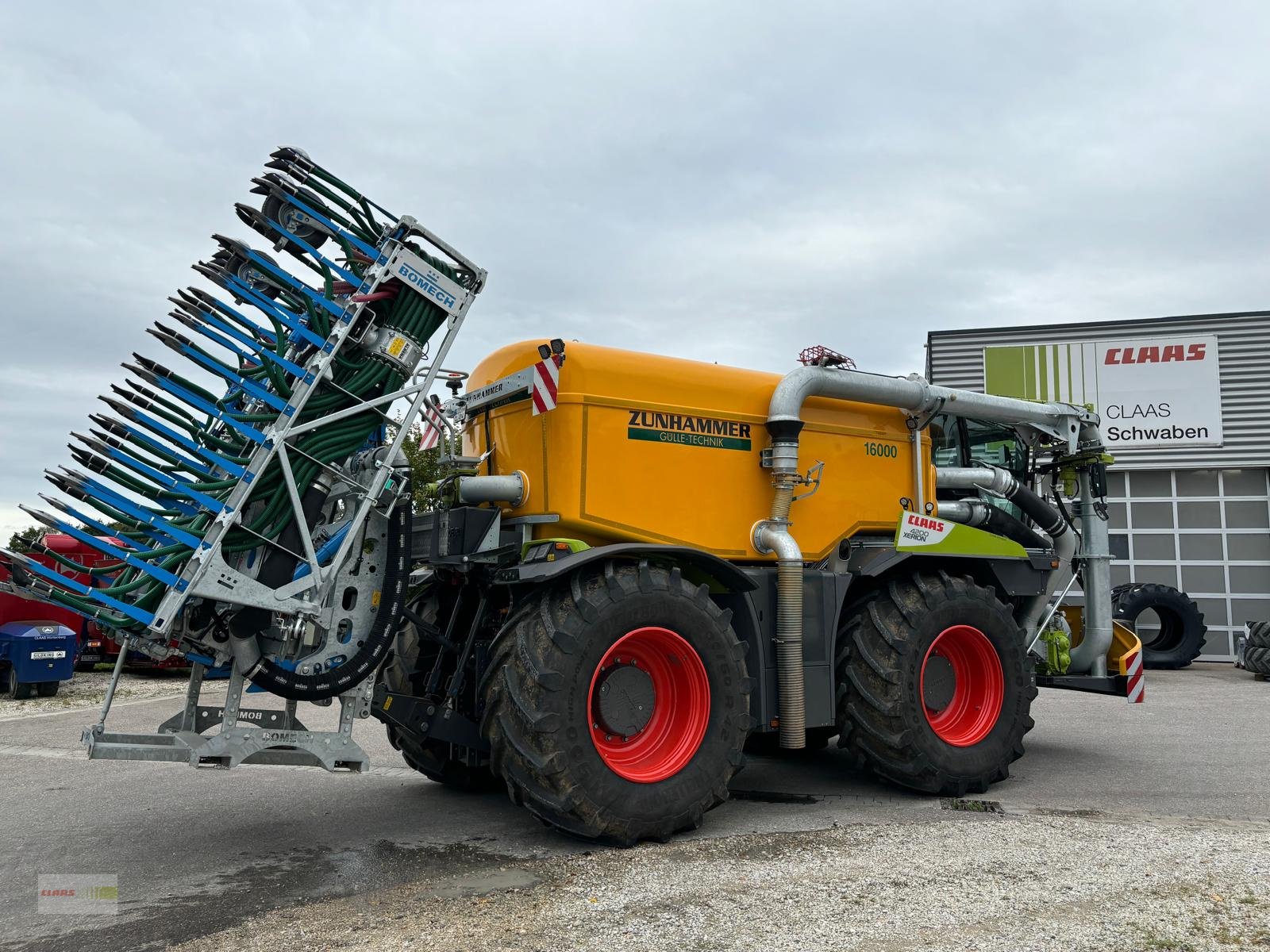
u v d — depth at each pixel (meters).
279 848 4.37
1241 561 14.45
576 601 4.25
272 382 4.18
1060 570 7.17
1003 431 7.21
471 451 5.65
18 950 3.15
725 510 5.31
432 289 4.52
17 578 3.94
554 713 4.08
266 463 4.09
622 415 5.02
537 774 4.09
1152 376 14.85
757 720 4.97
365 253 4.43
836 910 3.27
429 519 4.93
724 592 5.12
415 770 6.40
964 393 6.32
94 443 4.08
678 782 4.34
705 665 4.53
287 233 4.32
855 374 5.74
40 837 4.62
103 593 3.88
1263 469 14.48
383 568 4.59
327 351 4.29
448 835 4.58
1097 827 4.45
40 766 6.61
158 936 3.24
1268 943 2.94
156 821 4.94
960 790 5.34
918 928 3.09
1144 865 3.75
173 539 4.05
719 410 5.37
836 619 5.36
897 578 5.65
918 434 6.21
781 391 5.41
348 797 5.53
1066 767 6.19
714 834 4.49
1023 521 7.21
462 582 5.21
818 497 5.74
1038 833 4.32
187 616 4.03
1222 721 8.18
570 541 4.51
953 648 5.70
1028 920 3.15
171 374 4.16
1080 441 7.29
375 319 4.45
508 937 3.11
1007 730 5.58
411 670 5.36
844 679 5.44
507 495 4.94
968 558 5.99
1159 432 14.80
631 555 4.61
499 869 3.95
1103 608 7.21
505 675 4.21
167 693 11.37
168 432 4.15
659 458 5.12
